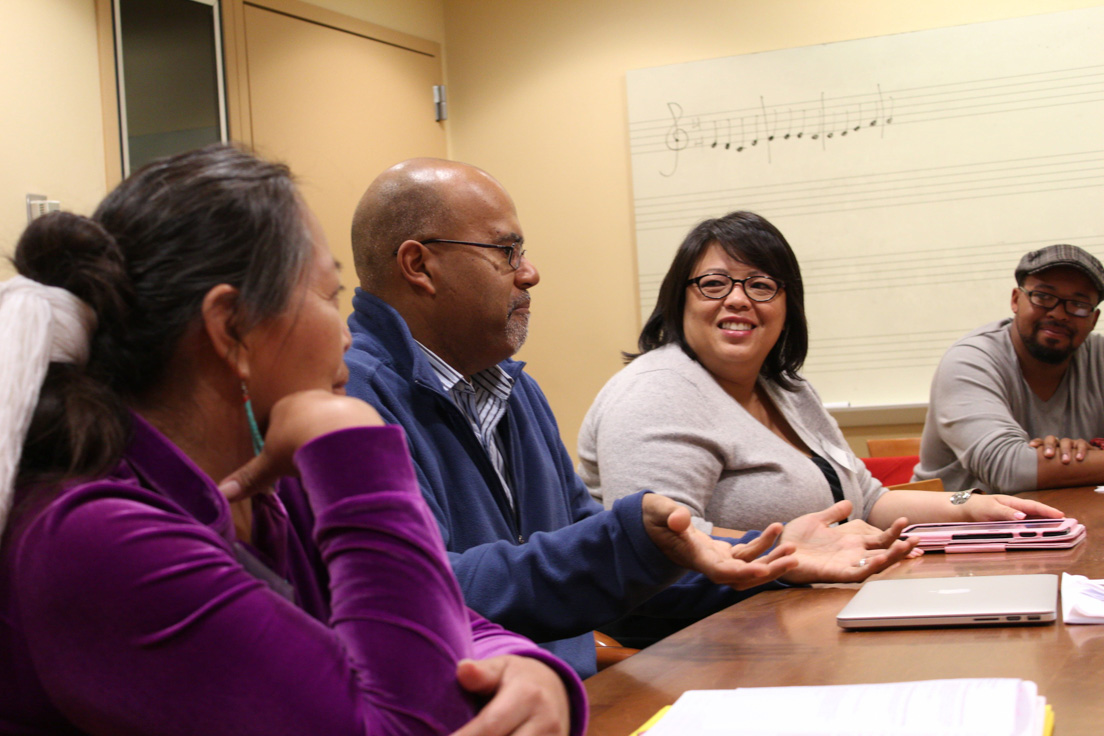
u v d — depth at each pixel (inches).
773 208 153.9
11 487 22.3
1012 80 144.4
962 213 146.3
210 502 24.7
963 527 61.7
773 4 154.6
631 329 161.9
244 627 21.7
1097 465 88.5
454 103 172.7
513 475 60.3
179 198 24.9
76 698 21.5
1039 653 34.7
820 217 151.7
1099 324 139.0
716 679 34.8
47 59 108.4
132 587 21.2
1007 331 105.0
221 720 21.2
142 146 120.5
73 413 23.1
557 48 166.2
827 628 41.5
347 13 153.3
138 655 21.1
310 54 146.6
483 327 59.1
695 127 157.1
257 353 25.4
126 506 22.3
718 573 38.7
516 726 23.3
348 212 151.3
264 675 21.5
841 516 56.0
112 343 24.8
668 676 35.7
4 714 22.4
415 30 166.6
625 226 162.2
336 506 23.5
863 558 50.8
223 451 26.3
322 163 147.3
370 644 22.5
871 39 149.5
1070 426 102.7
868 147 149.8
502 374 62.1
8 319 23.1
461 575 43.8
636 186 159.8
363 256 60.2
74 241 24.7
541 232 167.0
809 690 30.0
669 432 70.6
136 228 24.9
